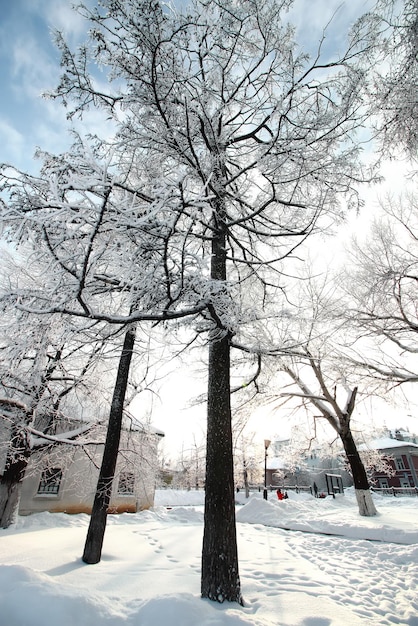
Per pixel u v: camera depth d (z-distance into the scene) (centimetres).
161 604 380
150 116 449
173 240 440
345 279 1215
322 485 4484
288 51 454
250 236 726
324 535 1055
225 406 539
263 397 1120
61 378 1127
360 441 2002
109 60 407
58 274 353
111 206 332
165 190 344
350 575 623
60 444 1217
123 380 817
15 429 1110
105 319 376
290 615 404
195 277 382
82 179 306
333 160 501
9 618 340
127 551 761
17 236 349
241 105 532
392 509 1567
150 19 347
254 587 510
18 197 354
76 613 353
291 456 1917
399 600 505
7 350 397
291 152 493
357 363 1147
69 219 320
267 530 1163
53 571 567
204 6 409
